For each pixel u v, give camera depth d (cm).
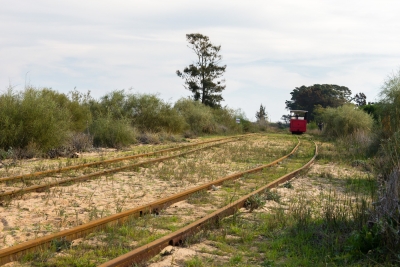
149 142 2569
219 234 686
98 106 2903
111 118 2434
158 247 585
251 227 736
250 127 5444
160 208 842
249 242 660
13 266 525
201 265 549
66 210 807
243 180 1241
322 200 981
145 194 988
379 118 1983
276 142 3152
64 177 1155
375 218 650
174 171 1344
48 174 1179
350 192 1085
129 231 677
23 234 653
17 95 1777
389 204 637
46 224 712
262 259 590
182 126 3325
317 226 720
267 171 1450
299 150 2436
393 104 1972
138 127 2986
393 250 575
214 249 620
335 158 1934
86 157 1723
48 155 1659
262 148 2398
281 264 566
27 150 1623
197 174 1330
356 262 573
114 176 1204
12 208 803
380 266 545
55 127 1756
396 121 1775
